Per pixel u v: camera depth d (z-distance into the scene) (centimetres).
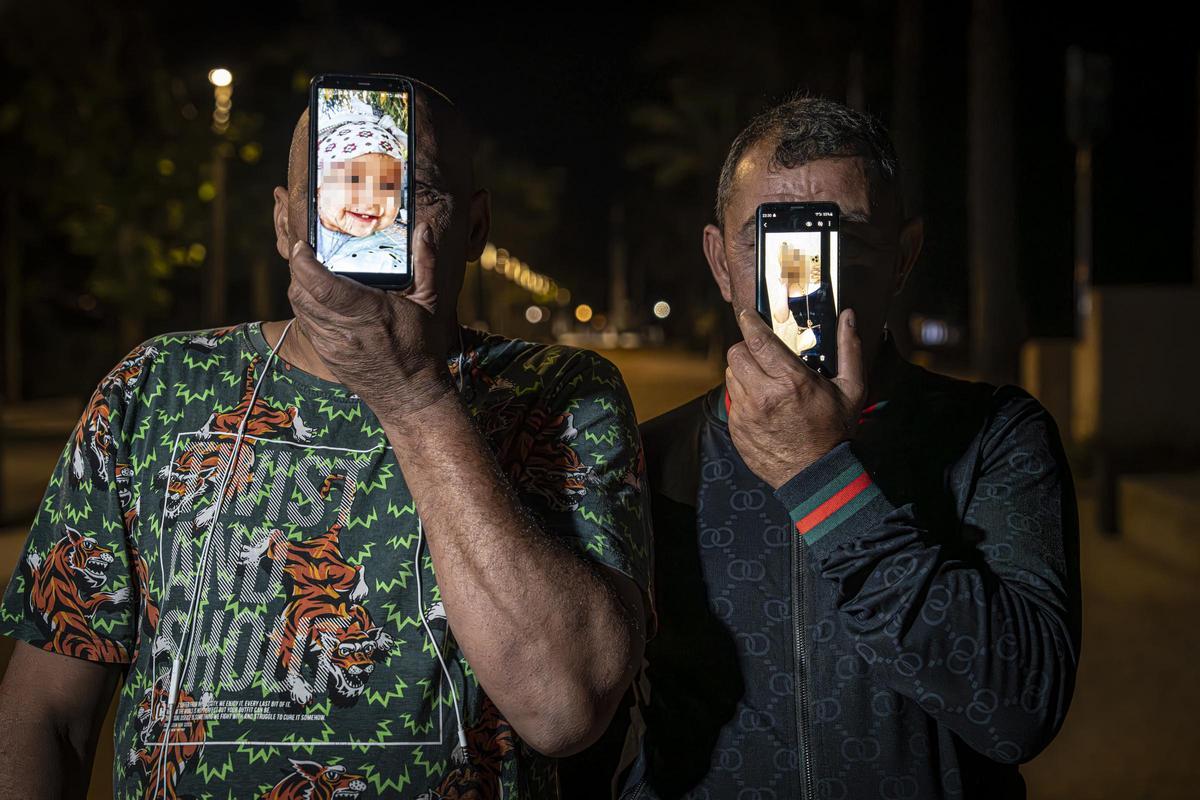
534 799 182
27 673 182
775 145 206
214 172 1839
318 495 176
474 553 156
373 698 171
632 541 177
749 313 181
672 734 202
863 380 184
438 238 174
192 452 180
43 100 1825
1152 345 1445
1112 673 616
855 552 179
